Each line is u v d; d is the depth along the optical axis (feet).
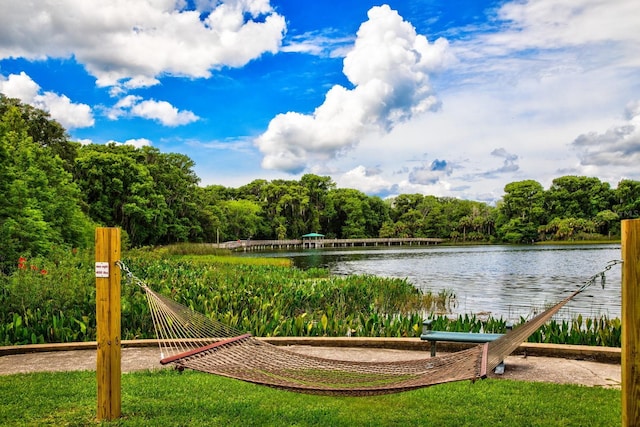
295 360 19.26
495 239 375.86
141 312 35.42
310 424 18.01
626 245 12.02
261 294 49.14
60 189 104.63
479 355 17.01
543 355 27.76
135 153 226.38
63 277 38.04
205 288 48.26
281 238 349.20
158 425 17.62
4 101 141.38
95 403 19.79
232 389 22.04
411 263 167.73
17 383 22.47
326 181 402.31
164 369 25.31
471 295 79.00
